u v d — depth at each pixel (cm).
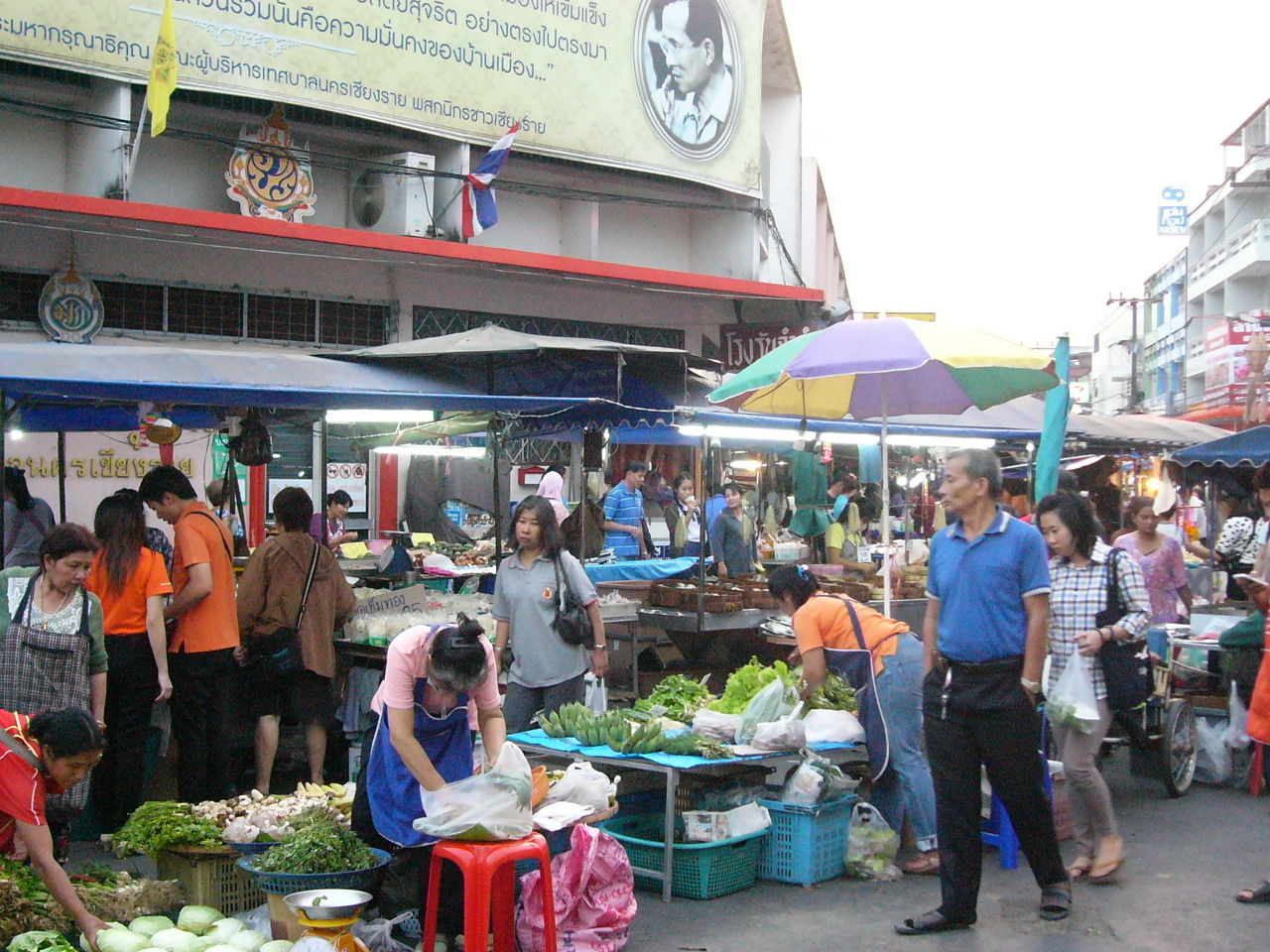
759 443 1271
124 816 648
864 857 607
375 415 895
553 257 1445
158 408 739
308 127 1312
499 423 873
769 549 1352
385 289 1389
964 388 821
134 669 638
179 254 1227
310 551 715
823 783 605
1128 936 521
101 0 1120
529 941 463
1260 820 724
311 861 450
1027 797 523
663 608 925
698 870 570
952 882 522
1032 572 505
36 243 1128
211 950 426
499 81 1418
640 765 576
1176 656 889
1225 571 1153
